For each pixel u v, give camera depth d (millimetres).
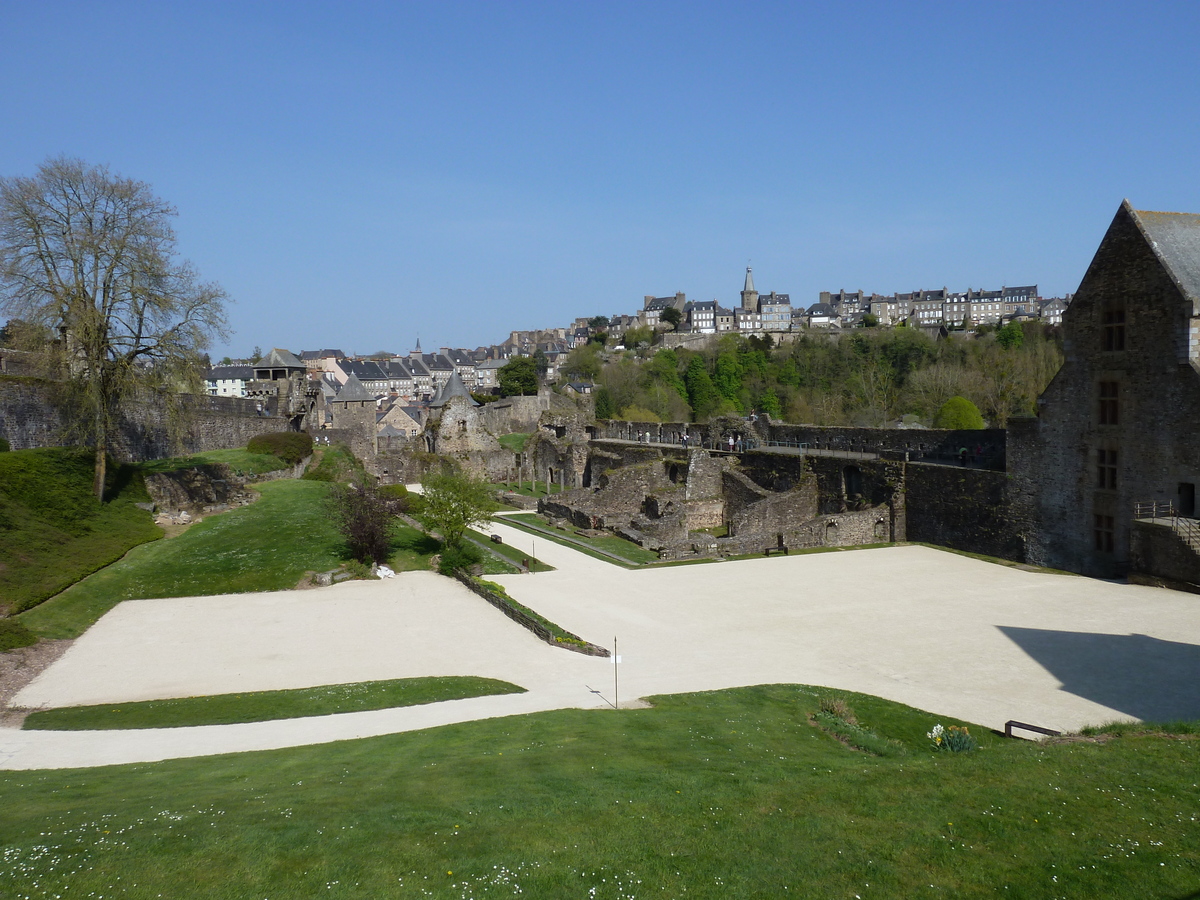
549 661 31797
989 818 15336
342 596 43469
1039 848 14289
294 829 15172
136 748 23047
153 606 41281
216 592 43906
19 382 55156
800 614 37469
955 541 52469
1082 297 44312
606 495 66500
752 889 13273
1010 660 30016
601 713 24734
